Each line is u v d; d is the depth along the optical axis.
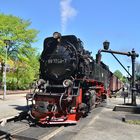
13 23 34.41
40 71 14.20
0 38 31.97
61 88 13.29
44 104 12.14
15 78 37.81
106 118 14.50
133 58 18.50
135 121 13.23
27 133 10.16
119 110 18.16
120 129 11.46
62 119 12.08
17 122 12.40
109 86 27.23
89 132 10.62
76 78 13.29
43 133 10.24
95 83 17.47
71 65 13.21
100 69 19.36
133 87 18.97
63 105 12.30
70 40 13.73
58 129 10.96
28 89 45.34
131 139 9.73
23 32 34.66
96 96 17.80
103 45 18.06
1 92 34.62
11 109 17.11
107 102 25.27
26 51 35.66
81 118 14.09
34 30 35.34
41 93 12.70
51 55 13.63
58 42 13.70
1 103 21.78
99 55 18.31
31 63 37.53
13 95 34.41
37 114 12.38
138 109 17.72
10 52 34.66
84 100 14.20
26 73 38.00
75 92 12.95
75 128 11.46
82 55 13.66
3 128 10.95
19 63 36.44
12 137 9.56
